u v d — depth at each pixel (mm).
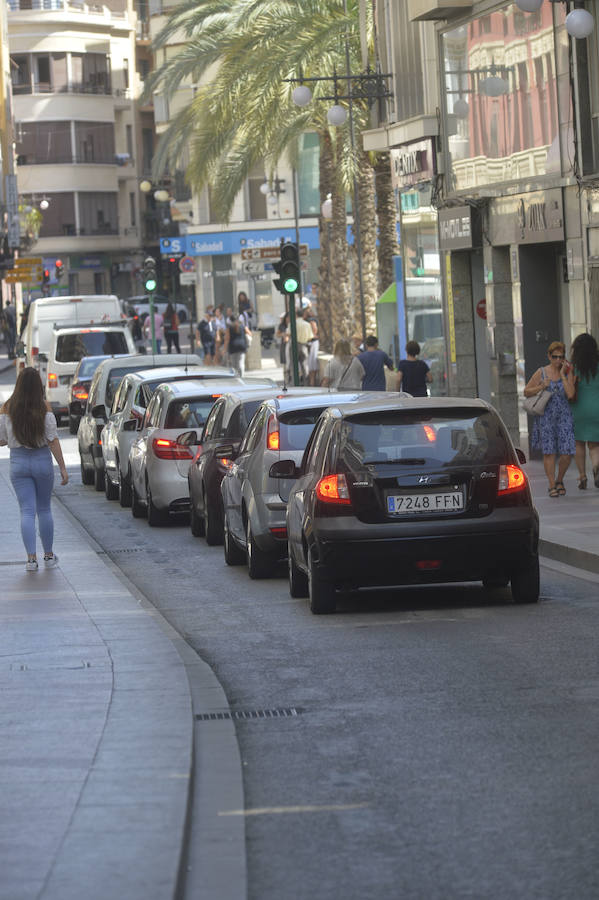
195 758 17094
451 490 27422
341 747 17719
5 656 23203
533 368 59406
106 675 21359
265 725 19094
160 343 166250
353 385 60750
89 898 11539
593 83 53625
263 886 12781
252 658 24016
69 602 29266
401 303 79812
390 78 75000
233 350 113500
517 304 59719
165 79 92000
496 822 14375
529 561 27688
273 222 182875
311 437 30562
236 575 35375
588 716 18703
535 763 16531
